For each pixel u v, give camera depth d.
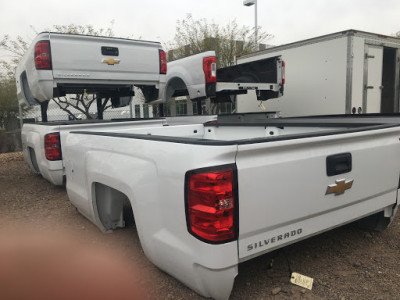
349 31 7.23
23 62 6.80
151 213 2.47
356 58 7.40
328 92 7.72
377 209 2.94
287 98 8.62
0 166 8.36
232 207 2.05
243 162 2.10
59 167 5.17
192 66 7.40
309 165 2.38
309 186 2.39
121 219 3.68
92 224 3.99
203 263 2.09
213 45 16.69
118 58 6.31
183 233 2.23
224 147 2.02
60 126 5.12
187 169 2.13
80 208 3.85
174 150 2.25
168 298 2.46
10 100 15.21
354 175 2.66
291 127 3.81
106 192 3.43
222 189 2.01
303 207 2.38
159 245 2.42
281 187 2.25
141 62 6.60
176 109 14.66
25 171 7.57
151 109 18.92
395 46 8.38
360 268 2.87
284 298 2.48
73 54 5.87
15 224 4.16
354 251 3.17
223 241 2.05
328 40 7.63
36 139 5.59
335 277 2.75
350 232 3.57
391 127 2.93
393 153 2.98
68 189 4.09
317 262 2.99
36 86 5.94
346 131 2.57
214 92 7.18
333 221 2.61
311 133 2.42
